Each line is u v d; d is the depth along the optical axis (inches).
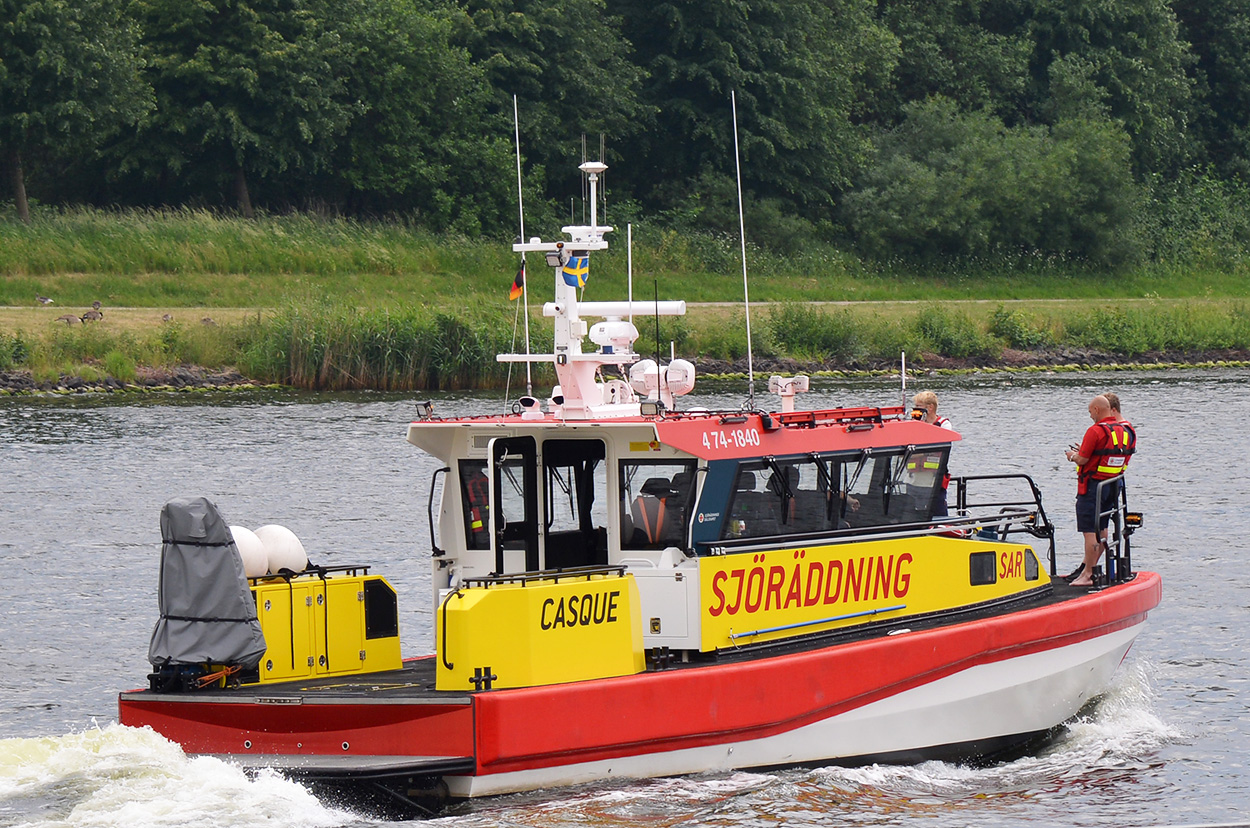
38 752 1408.7
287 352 6063.0
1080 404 5565.9
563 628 1384.1
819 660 1510.8
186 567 1427.2
